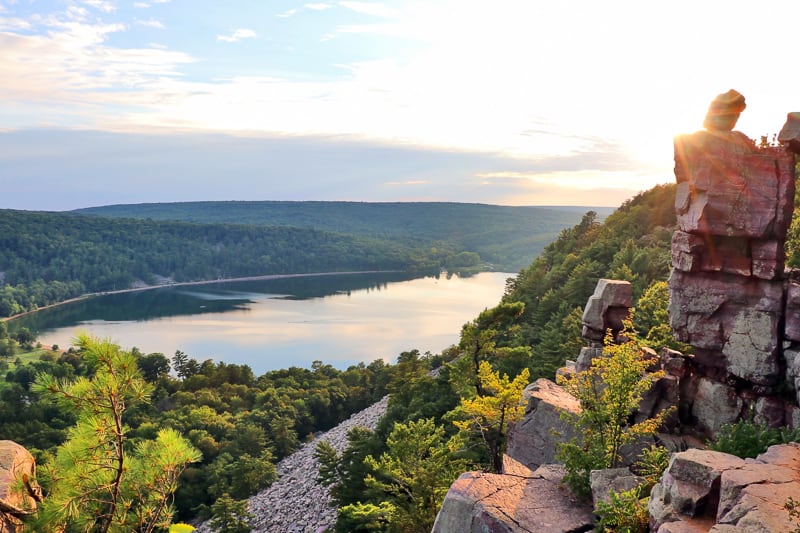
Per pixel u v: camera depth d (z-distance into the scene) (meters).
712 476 14.55
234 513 66.94
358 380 145.88
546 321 93.12
